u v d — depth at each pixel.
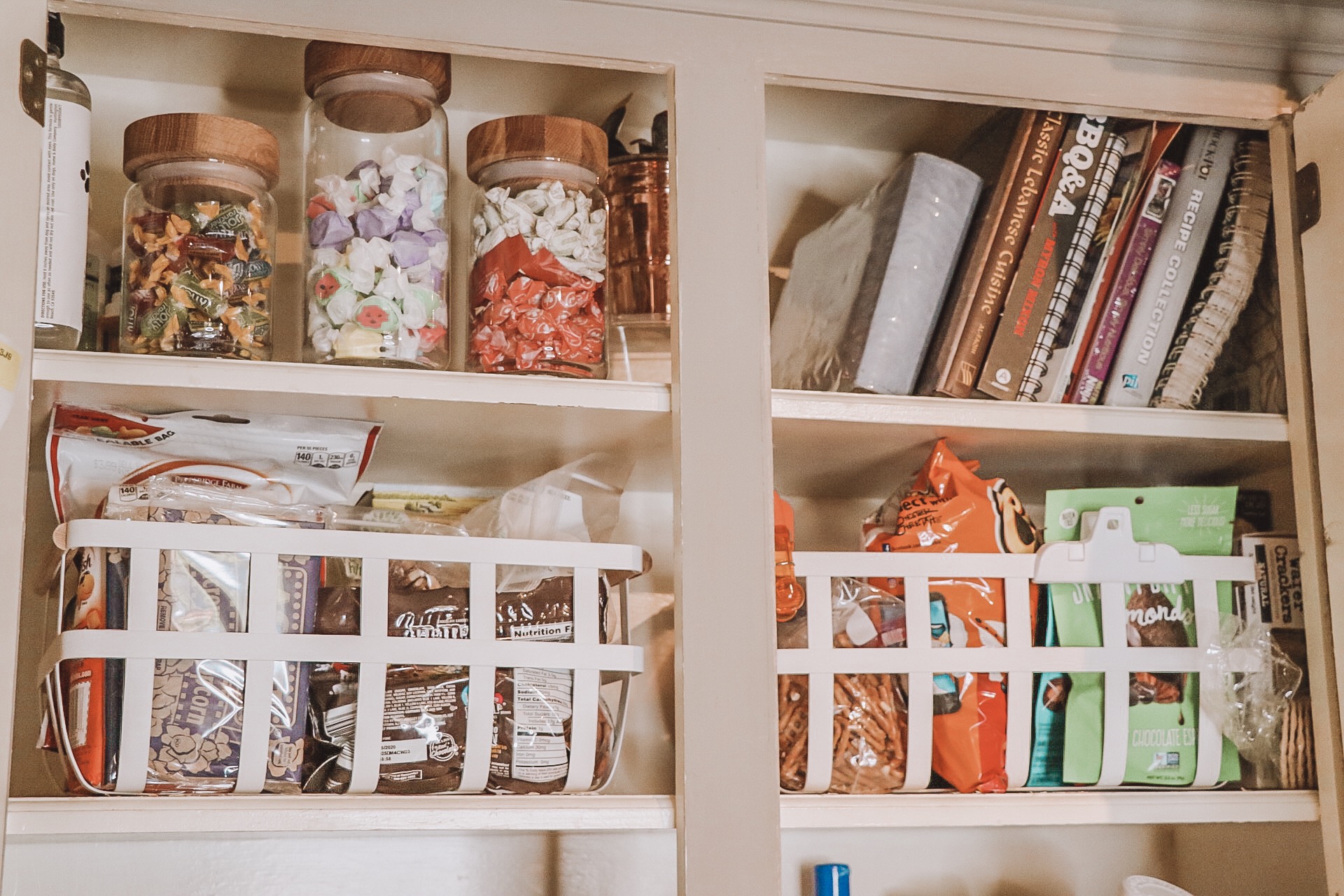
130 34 1.16
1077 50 1.10
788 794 1.01
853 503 1.40
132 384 0.94
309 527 0.98
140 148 1.02
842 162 1.43
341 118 1.10
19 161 0.87
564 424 1.06
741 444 0.99
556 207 1.10
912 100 1.29
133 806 0.88
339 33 0.97
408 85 1.08
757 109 1.04
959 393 1.13
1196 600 1.12
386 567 0.97
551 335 1.07
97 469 1.02
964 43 1.08
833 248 1.26
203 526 0.93
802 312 1.28
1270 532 1.18
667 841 1.28
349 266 1.04
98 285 1.09
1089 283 1.17
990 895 1.33
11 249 0.86
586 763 0.99
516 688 0.98
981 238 1.16
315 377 0.98
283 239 1.27
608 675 1.08
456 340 1.28
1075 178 1.17
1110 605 1.11
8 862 1.13
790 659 1.05
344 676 0.96
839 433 1.12
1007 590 1.10
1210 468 1.27
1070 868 1.35
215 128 1.03
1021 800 1.04
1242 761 1.14
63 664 0.92
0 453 0.84
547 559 1.00
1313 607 1.07
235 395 0.98
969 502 1.12
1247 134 1.20
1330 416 1.06
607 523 1.13
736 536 0.97
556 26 1.01
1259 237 1.19
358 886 1.20
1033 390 1.15
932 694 1.07
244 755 0.91
